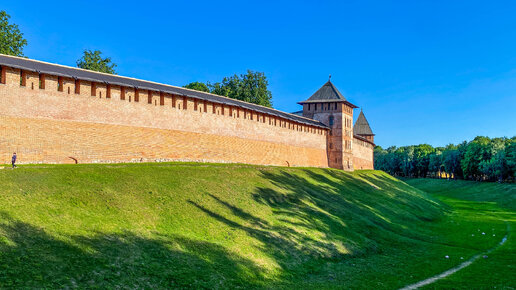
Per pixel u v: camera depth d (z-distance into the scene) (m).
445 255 27.06
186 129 38.16
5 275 13.71
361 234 29.91
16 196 20.11
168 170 31.52
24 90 27.22
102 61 66.44
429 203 57.88
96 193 23.03
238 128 44.66
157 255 18.14
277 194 33.88
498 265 24.58
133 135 33.47
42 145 27.69
